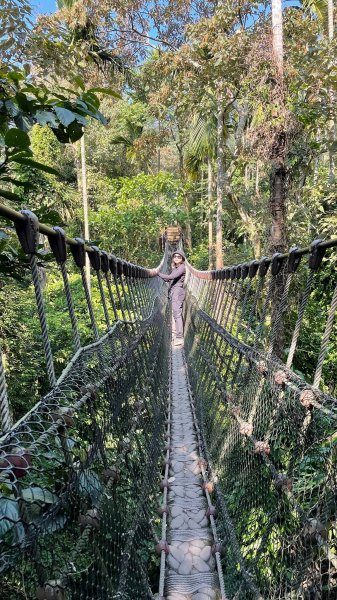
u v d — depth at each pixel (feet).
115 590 5.35
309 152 18.19
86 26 30.14
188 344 23.53
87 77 31.01
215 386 12.30
